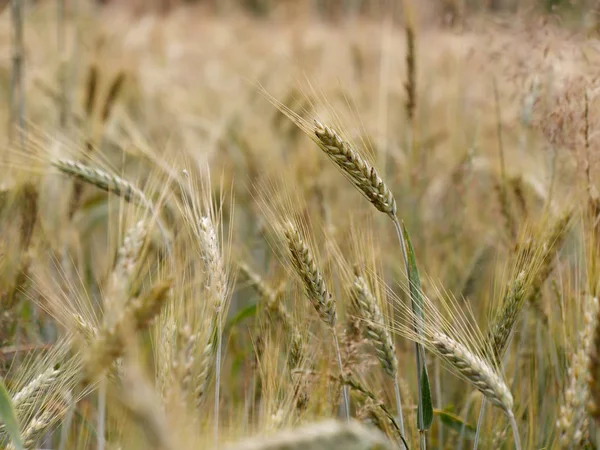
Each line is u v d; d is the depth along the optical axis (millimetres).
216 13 6777
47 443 1505
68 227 1637
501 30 1687
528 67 1628
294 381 1349
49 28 3873
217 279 1314
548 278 1489
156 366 1311
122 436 1260
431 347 1336
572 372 1327
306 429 1169
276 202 1449
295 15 6016
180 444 1179
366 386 1424
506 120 2053
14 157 1553
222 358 1600
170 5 6066
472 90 2385
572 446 1313
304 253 1346
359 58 2984
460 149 2217
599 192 1465
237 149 2264
